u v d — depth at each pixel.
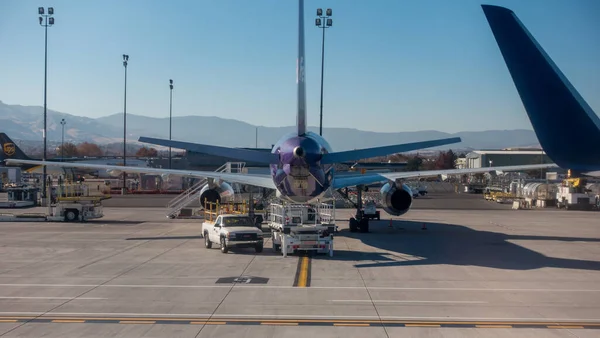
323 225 27.48
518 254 27.91
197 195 48.28
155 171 34.62
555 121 10.91
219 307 16.89
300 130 26.11
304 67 26.08
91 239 33.59
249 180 33.16
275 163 25.73
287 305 17.14
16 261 25.48
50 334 14.13
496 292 19.08
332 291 19.17
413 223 44.53
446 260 25.97
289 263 25.02
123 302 17.52
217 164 97.81
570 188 62.22
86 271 22.91
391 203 34.44
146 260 25.78
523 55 11.07
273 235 29.00
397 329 14.59
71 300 17.78
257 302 17.53
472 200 77.81
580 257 26.98
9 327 14.76
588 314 16.19
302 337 13.88
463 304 17.33
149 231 38.00
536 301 17.78
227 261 25.53
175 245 31.06
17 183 86.06
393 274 22.38
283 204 29.89
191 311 16.41
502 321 15.39
